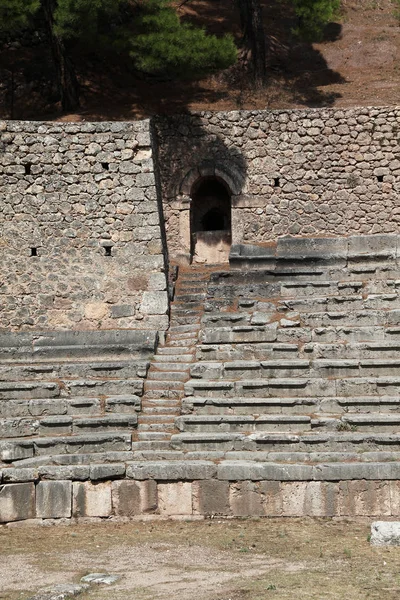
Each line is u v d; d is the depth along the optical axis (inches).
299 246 891.4
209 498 588.1
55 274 853.8
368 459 593.6
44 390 692.7
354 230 951.0
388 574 434.6
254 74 1101.7
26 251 856.9
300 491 580.7
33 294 853.2
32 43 1155.9
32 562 484.1
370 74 1176.2
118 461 614.9
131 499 592.4
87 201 858.1
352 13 1398.9
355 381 665.6
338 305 766.5
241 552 493.4
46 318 850.1
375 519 570.6
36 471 593.6
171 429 649.0
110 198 856.9
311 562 465.1
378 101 1029.2
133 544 522.3
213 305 810.2
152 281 843.4
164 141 969.5
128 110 1004.6
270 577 434.3
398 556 472.7
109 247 853.8
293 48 1254.9
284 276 842.2
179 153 967.0
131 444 629.9
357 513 574.6
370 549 492.1
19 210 858.8
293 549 496.7
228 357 727.7
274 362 692.1
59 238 856.9
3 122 861.8
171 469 592.4
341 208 953.5
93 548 515.2
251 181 959.0
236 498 586.2
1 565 478.6
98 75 1076.5
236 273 853.2
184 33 950.4
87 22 941.8
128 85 1074.1
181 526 568.4
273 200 957.8
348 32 1314.0
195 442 626.8
